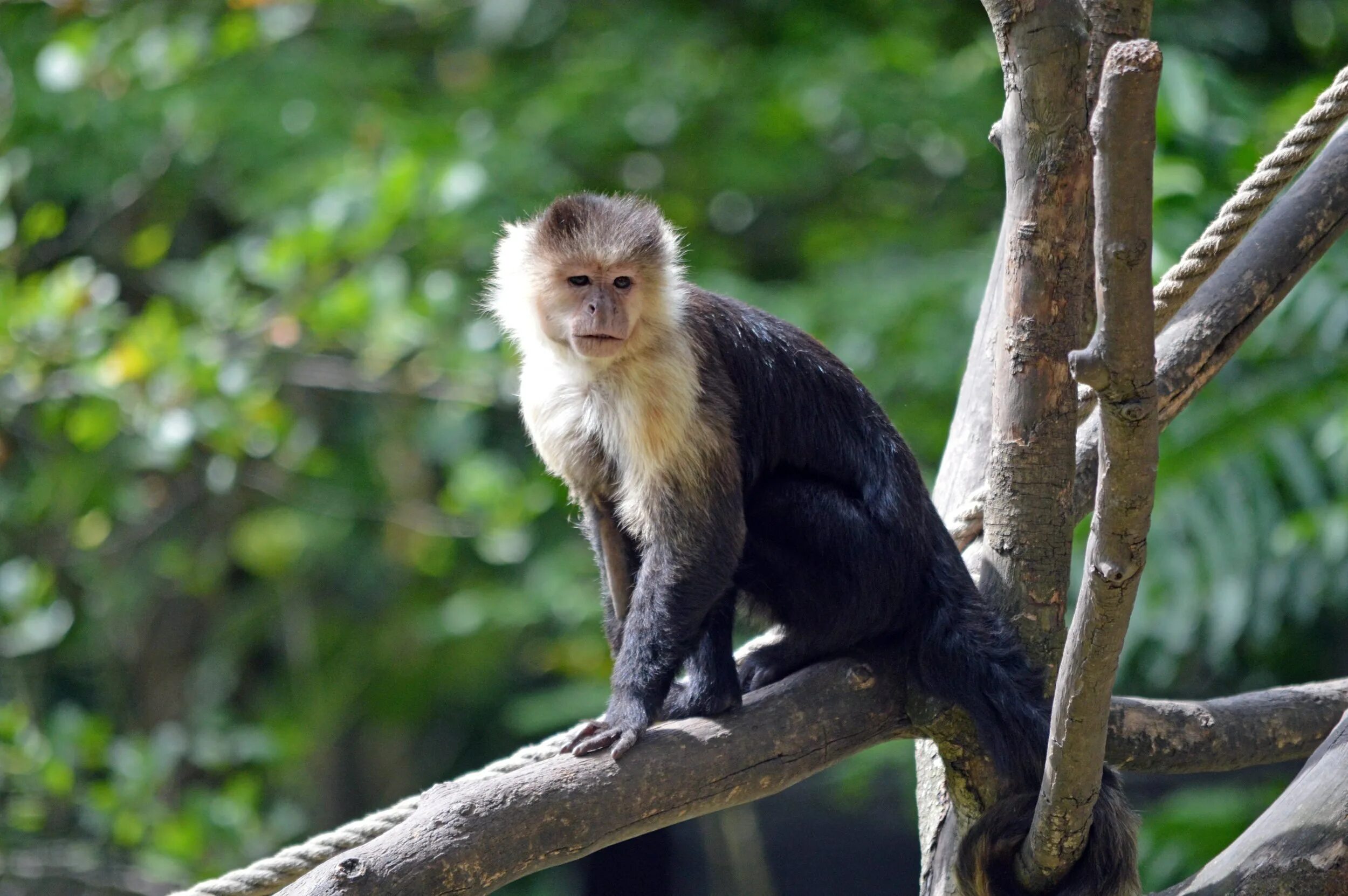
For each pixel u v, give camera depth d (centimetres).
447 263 1625
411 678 2114
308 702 2047
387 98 1777
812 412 754
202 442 1396
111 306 1480
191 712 1894
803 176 1859
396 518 1664
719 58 1911
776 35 2009
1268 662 1530
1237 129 1288
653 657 686
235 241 1783
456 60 1922
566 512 1809
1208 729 697
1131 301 434
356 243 1394
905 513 702
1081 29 612
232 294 1392
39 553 1645
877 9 1977
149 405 1298
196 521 1884
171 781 1780
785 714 652
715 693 680
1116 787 612
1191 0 1852
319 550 1956
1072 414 658
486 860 571
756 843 2114
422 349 1450
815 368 761
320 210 1384
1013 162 639
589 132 1805
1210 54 1888
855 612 699
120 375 1280
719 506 713
